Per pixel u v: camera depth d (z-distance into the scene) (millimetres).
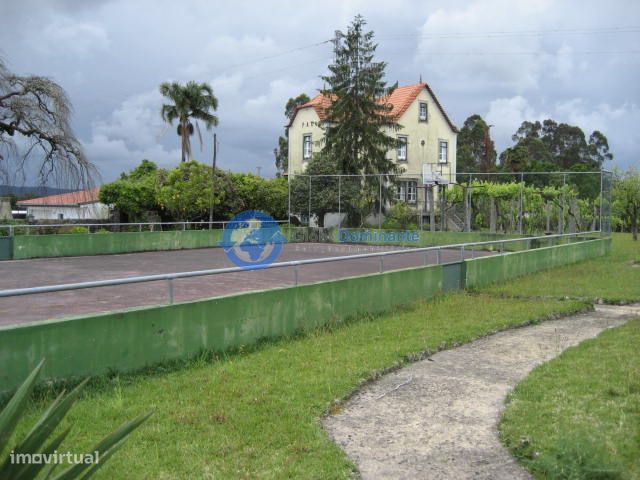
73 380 5973
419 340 8367
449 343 8359
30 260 19906
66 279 14930
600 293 13062
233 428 4980
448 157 42000
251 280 14859
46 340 5770
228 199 32188
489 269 14547
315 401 5695
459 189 29469
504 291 13359
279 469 4242
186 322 7125
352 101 33438
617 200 31266
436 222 29766
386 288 10883
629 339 8531
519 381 6582
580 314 11219
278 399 5715
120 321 6410
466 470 4379
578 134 74500
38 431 2348
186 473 4160
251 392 5910
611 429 4953
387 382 6637
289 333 8680
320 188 32031
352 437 5016
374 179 30469
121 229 28734
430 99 40781
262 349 7898
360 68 33719
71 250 21344
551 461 4258
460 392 6281
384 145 34375
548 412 5422
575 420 5184
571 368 6969
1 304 10883
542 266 17594
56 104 24047
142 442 4637
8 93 23234
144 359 6656
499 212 28969
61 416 2416
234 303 7773
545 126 75938
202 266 18219
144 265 18500
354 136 33562
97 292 12516
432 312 10695
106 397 5688
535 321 10180
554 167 56438
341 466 4332
